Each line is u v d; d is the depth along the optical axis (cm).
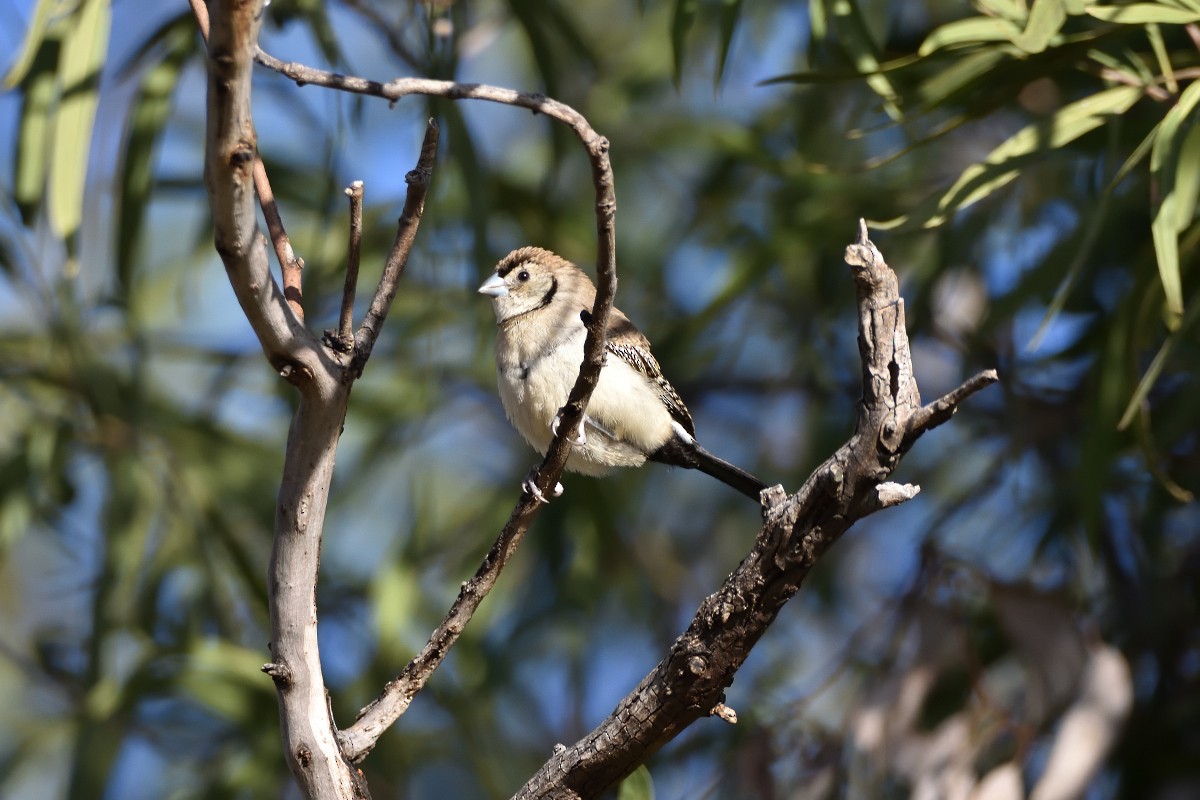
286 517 492
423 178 488
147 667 999
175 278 1321
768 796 889
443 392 1313
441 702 1066
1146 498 1015
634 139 1303
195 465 1105
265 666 504
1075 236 944
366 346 484
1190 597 1015
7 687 1265
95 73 778
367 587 1201
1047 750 950
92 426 1098
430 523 1134
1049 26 654
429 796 1216
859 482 477
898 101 762
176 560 1085
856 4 795
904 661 923
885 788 881
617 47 1413
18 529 1068
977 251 1137
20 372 1098
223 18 394
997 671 1038
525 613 1148
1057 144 718
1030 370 1115
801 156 1143
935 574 935
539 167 1326
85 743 971
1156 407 1010
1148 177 898
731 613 504
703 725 1077
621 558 1172
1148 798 975
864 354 475
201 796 1021
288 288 498
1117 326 812
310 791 512
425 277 1179
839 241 1089
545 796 542
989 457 1220
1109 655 866
